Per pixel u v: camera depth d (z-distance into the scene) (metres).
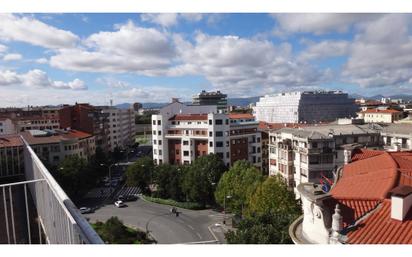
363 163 20.39
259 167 82.75
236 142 78.38
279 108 185.00
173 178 65.06
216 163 64.69
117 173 95.19
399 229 11.74
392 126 57.19
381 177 16.31
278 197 39.62
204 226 53.03
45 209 11.93
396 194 12.23
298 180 50.78
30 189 19.58
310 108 172.38
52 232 10.29
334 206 13.81
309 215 14.38
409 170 16.62
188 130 80.00
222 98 197.38
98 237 6.11
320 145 47.97
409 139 49.00
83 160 70.00
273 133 59.53
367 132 51.81
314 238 13.98
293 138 52.28
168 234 50.19
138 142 163.62
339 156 48.09
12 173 24.30
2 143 25.59
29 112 135.25
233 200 51.41
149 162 71.69
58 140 75.19
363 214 13.32
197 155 79.88
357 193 15.26
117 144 126.50
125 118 142.62
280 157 55.41
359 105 191.00
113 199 70.75
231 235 28.53
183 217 57.56
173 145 82.69
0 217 16.17
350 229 12.62
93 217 59.06
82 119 97.44
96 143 102.94
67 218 7.63
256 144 82.00
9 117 112.69
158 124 82.50
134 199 69.62
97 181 82.00
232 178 54.09
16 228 15.06
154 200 67.31
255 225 27.02
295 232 15.52
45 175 10.92
